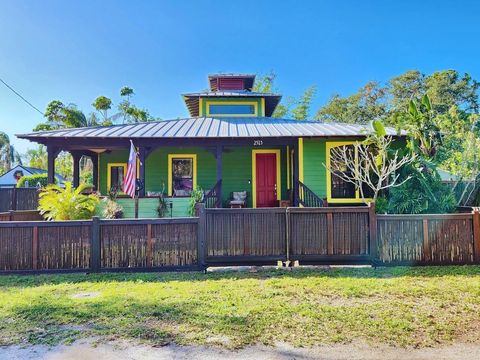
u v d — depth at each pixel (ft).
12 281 21.90
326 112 133.39
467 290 18.71
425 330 13.44
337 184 45.39
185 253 24.66
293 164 46.96
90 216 35.04
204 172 52.47
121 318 14.83
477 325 13.94
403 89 131.85
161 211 41.60
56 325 14.20
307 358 11.42
